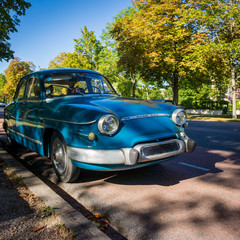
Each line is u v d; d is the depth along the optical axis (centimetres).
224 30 1822
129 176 387
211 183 350
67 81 430
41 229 219
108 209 273
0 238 204
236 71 1869
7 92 6862
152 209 271
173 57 1964
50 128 360
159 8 1903
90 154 293
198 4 1808
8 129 593
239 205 277
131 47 2139
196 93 4212
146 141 309
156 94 6084
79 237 204
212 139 774
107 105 340
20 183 333
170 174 395
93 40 3038
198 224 237
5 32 1280
